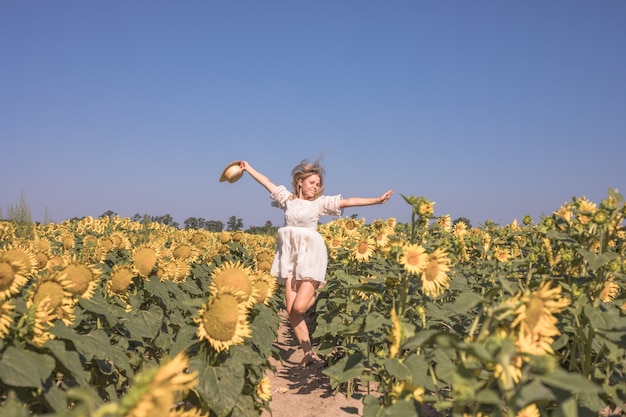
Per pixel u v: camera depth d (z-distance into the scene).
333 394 5.54
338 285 6.23
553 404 3.57
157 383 1.71
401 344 2.79
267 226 24.69
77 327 4.17
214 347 3.65
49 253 6.59
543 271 4.98
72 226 12.81
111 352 3.77
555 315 4.34
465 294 2.71
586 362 3.80
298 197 6.44
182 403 4.48
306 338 6.43
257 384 4.23
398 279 4.31
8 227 11.49
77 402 3.59
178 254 7.75
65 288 3.54
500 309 2.42
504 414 2.54
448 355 3.45
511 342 2.13
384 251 4.41
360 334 4.84
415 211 4.56
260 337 4.47
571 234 4.64
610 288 4.70
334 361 6.45
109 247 6.58
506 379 2.10
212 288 4.17
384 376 4.18
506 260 6.07
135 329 4.56
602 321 3.55
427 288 4.14
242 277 4.38
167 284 5.62
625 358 3.81
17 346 3.00
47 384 3.08
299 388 5.84
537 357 2.12
